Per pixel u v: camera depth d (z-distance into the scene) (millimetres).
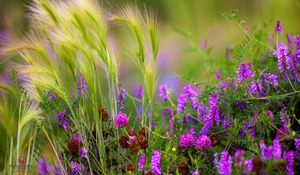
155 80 2156
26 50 2082
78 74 2143
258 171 1925
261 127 2051
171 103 2307
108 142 2105
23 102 2193
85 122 2115
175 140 2119
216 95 2170
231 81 2184
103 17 2096
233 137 2062
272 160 1938
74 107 2127
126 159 2100
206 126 2119
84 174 2115
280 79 2105
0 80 2145
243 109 2146
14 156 2156
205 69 2592
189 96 2242
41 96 2102
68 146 2086
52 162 2172
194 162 2027
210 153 2068
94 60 2070
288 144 2043
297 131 2082
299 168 2000
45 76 2066
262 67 2238
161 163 2039
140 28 2105
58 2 2064
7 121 2123
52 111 2129
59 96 2133
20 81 2170
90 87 2066
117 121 2070
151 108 2148
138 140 2051
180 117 2223
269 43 2525
